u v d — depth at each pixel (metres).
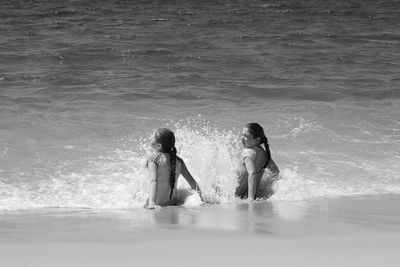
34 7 42.56
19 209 7.00
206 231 5.47
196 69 19.94
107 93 15.11
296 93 16.19
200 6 45.47
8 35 27.47
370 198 7.78
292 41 27.69
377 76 19.28
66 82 16.67
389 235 5.29
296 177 8.79
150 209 7.05
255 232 5.41
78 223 5.96
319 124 12.13
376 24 35.56
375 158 10.20
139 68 19.89
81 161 9.40
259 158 8.08
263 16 38.56
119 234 5.32
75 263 4.30
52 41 25.59
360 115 13.18
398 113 13.59
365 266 4.23
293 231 5.47
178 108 13.55
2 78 16.92
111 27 31.14
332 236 5.23
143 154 9.91
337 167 9.59
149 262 4.33
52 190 7.99
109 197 7.71
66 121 11.79
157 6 44.91
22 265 4.25
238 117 12.57
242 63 21.38
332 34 30.34
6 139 10.33
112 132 11.18
